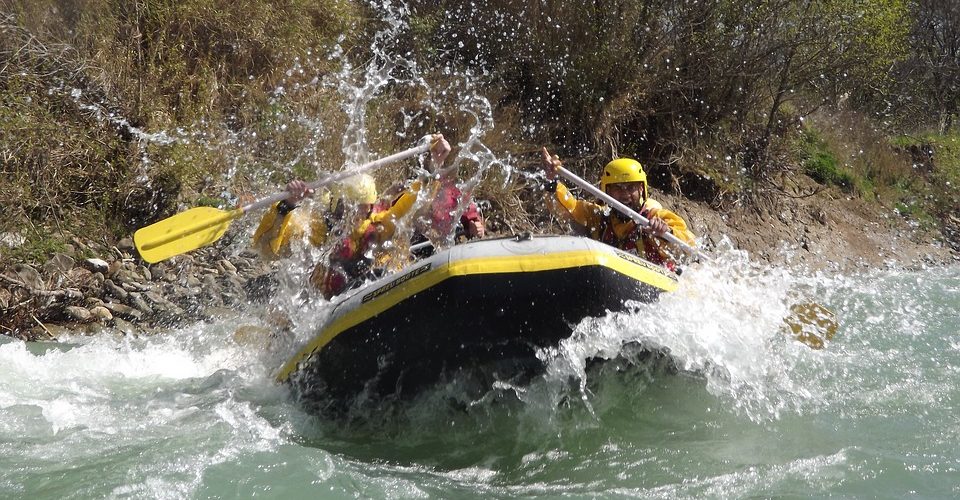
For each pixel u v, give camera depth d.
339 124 9.04
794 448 4.28
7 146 7.44
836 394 5.05
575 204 6.09
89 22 8.52
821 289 8.60
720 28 10.91
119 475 3.84
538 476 4.03
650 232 5.72
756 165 11.48
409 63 10.05
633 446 4.31
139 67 8.57
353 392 4.76
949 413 4.75
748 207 10.89
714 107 11.18
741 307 5.54
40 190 7.44
